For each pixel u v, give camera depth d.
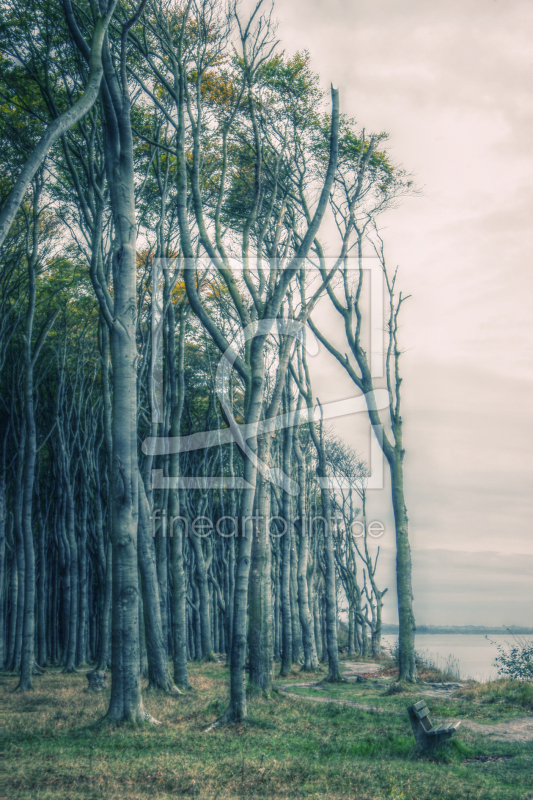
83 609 31.42
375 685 21.42
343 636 61.59
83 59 14.22
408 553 21.70
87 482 27.88
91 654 39.94
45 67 14.05
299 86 18.05
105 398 19.42
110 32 14.99
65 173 17.89
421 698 17.16
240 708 12.09
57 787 7.55
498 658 20.92
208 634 33.78
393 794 7.21
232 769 8.49
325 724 12.47
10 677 24.33
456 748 9.85
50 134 7.84
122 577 12.55
